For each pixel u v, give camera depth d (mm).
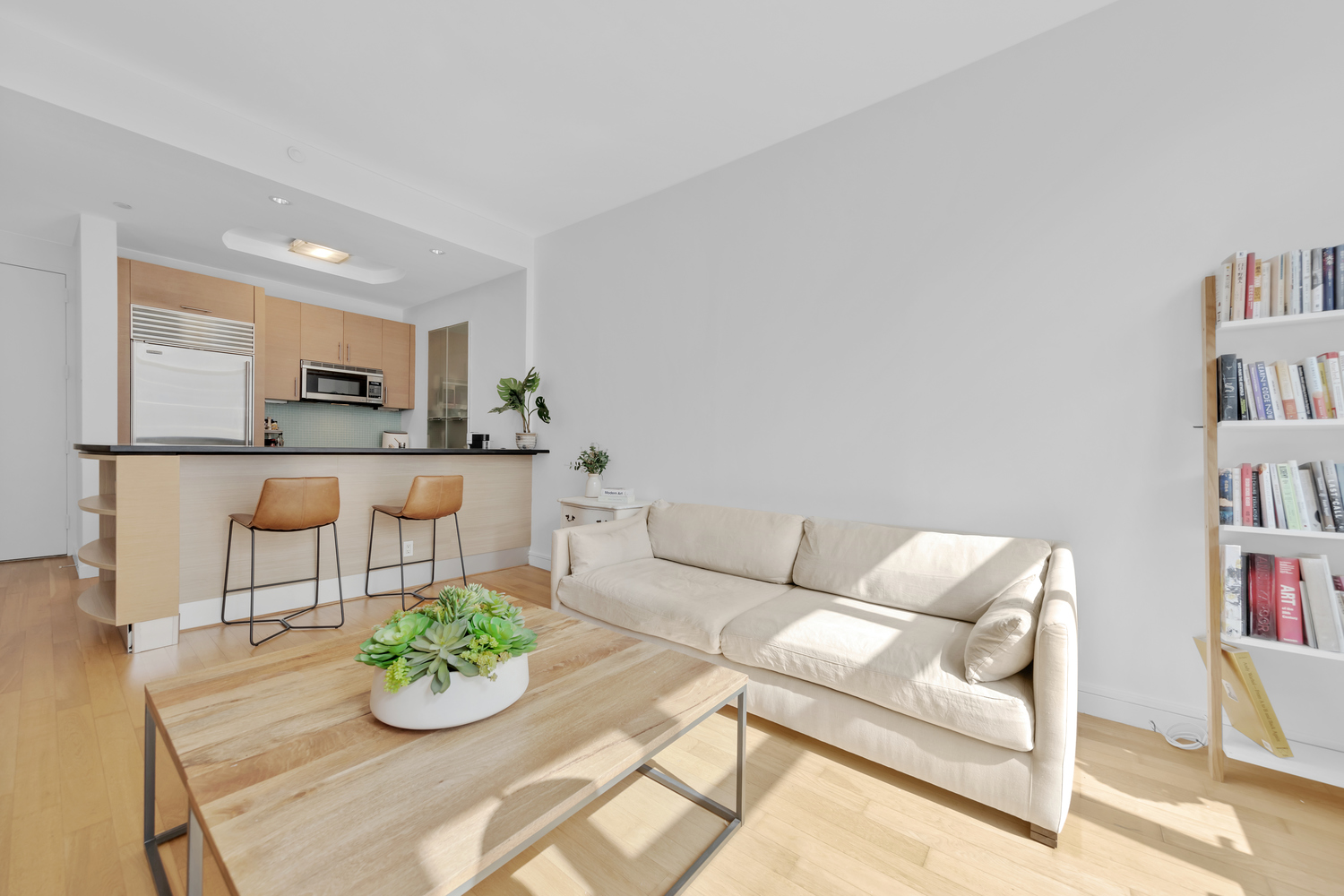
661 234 3670
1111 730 2061
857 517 2793
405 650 1238
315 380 5254
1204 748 1913
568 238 4289
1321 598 1612
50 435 4324
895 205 2674
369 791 1003
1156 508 2062
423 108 2871
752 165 3217
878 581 2289
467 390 5254
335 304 5672
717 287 3367
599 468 3879
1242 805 1624
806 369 2980
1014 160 2352
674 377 3586
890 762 1702
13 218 3717
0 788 1619
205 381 4457
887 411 2693
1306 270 1644
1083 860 1408
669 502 3445
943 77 2547
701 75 2604
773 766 1824
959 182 2490
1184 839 1485
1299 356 1822
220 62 2547
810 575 2510
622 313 3906
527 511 4547
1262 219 1882
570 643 1762
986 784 1526
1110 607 2152
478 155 3316
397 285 5234
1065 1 2137
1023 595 1809
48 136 2650
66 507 4395
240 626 2979
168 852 1401
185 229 3906
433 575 3900
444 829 911
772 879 1340
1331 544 1799
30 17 2275
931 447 2564
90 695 2189
